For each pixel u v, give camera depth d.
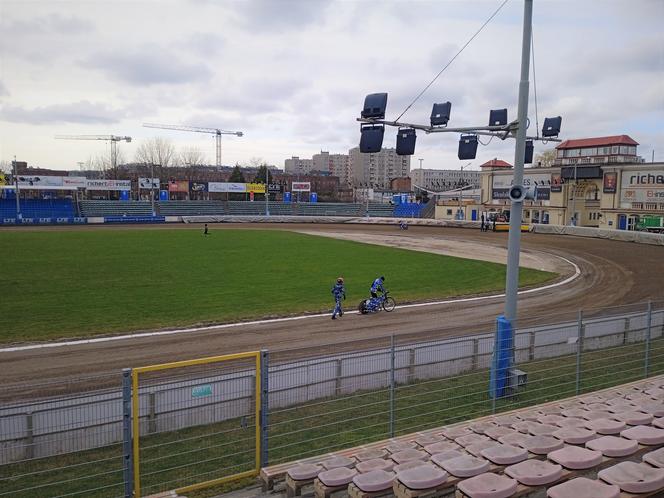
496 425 9.29
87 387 13.47
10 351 16.45
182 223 81.94
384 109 13.51
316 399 12.13
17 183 79.44
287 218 86.88
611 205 61.81
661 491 6.13
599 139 77.00
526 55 12.70
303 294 25.83
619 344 17.08
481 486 6.15
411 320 21.09
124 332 18.72
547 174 70.75
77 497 8.21
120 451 9.70
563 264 36.41
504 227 63.81
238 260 37.38
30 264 34.31
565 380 13.66
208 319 20.72
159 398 10.23
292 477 7.19
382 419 11.27
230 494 7.87
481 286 28.56
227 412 10.95
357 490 6.54
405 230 67.25
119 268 33.03
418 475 6.50
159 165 147.88
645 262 36.69
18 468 9.01
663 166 56.44
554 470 6.57
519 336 14.80
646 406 9.67
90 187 92.94
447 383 13.66
